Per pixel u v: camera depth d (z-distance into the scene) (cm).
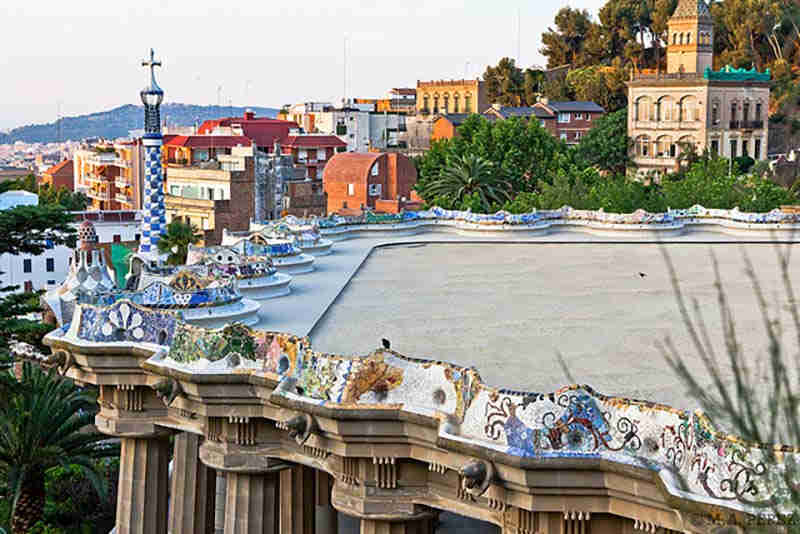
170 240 8381
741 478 1463
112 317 2567
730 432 1503
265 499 2372
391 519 2039
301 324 2925
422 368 1978
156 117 5766
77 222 12200
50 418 4225
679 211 5453
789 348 2530
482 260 4447
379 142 18700
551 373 2334
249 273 3344
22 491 4375
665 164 14962
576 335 2745
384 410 1973
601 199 8675
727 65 14875
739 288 3528
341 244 5028
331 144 15775
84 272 3888
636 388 2161
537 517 1795
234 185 11912
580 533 1759
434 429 1928
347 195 12862
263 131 16050
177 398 2378
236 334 2289
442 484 2023
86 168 19012
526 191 12150
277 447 2328
